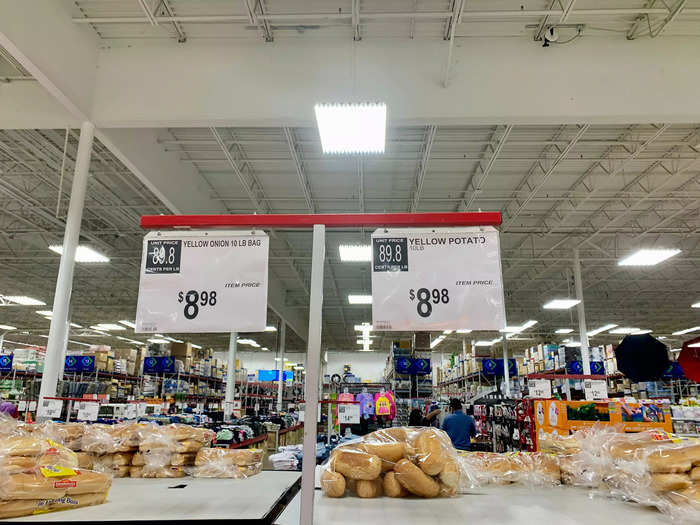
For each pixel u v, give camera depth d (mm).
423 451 1497
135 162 6965
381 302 1490
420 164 8672
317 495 1497
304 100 5965
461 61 6035
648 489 1337
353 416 4797
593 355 11320
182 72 6156
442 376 19953
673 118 5766
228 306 1529
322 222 1476
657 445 1443
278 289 17000
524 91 5875
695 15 5645
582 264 13992
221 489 1627
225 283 1551
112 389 10039
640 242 12625
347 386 14508
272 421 9625
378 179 9375
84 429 2076
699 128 7504
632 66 5891
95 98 6102
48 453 1413
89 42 6074
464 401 13156
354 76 6027
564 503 1432
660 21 5754
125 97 6094
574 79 5883
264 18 5664
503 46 6055
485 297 1484
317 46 6164
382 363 33312
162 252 1586
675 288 16531
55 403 4879
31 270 14844
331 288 17656
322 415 6516
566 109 5793
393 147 8164
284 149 8234
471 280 1504
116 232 11555
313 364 1232
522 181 9266
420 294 1494
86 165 5965
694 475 1280
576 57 5965
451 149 8203
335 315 22188
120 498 1447
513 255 13500
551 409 3029
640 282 15883
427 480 1453
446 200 10125
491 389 12664
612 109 5777
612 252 13078
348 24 5926
